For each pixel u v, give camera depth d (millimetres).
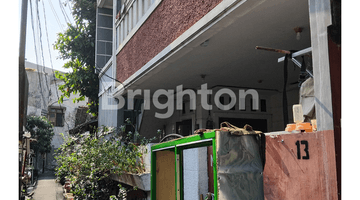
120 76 9961
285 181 2535
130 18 9109
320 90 2533
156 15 6984
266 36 5312
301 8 4188
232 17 4375
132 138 10156
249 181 2758
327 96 2447
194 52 6098
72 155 7715
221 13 4383
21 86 5047
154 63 6875
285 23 4738
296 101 8938
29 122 16469
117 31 10539
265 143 2795
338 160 2160
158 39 6832
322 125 2473
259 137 2889
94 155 7367
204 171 4652
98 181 7641
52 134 17391
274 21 4648
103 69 12266
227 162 2717
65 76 13680
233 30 5012
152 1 7395
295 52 3678
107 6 12695
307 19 4590
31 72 16125
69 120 17547
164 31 6512
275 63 6891
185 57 6426
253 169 2805
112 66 10867
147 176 6094
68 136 8492
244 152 2811
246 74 7879
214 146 2742
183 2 5672
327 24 2520
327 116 2424
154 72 7449
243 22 4680
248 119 9773
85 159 7375
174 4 6055
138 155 7035
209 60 6680
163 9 6590
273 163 2688
